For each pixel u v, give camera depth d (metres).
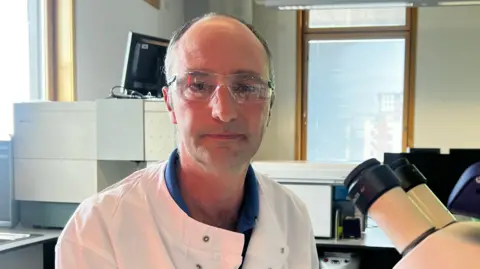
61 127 2.26
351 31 5.09
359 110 5.17
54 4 2.89
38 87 2.85
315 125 5.26
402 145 5.07
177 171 0.86
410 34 4.97
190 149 0.75
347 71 5.16
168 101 0.82
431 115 4.98
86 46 3.05
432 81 4.96
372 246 2.29
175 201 0.83
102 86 3.27
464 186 0.60
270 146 5.31
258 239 0.87
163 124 2.12
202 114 0.72
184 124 0.74
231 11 4.75
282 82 5.25
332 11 5.13
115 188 0.90
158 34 4.32
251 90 0.74
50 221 2.32
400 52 5.04
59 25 2.89
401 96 5.07
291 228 1.00
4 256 2.15
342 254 2.39
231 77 0.72
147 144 2.15
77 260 0.79
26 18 2.78
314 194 2.37
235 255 0.82
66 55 2.89
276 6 3.89
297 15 5.17
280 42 5.23
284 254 0.91
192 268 0.82
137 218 0.83
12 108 2.38
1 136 2.46
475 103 4.88
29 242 1.96
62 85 2.89
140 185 0.88
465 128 4.91
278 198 1.02
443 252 0.53
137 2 3.84
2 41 2.56
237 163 0.75
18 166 2.33
